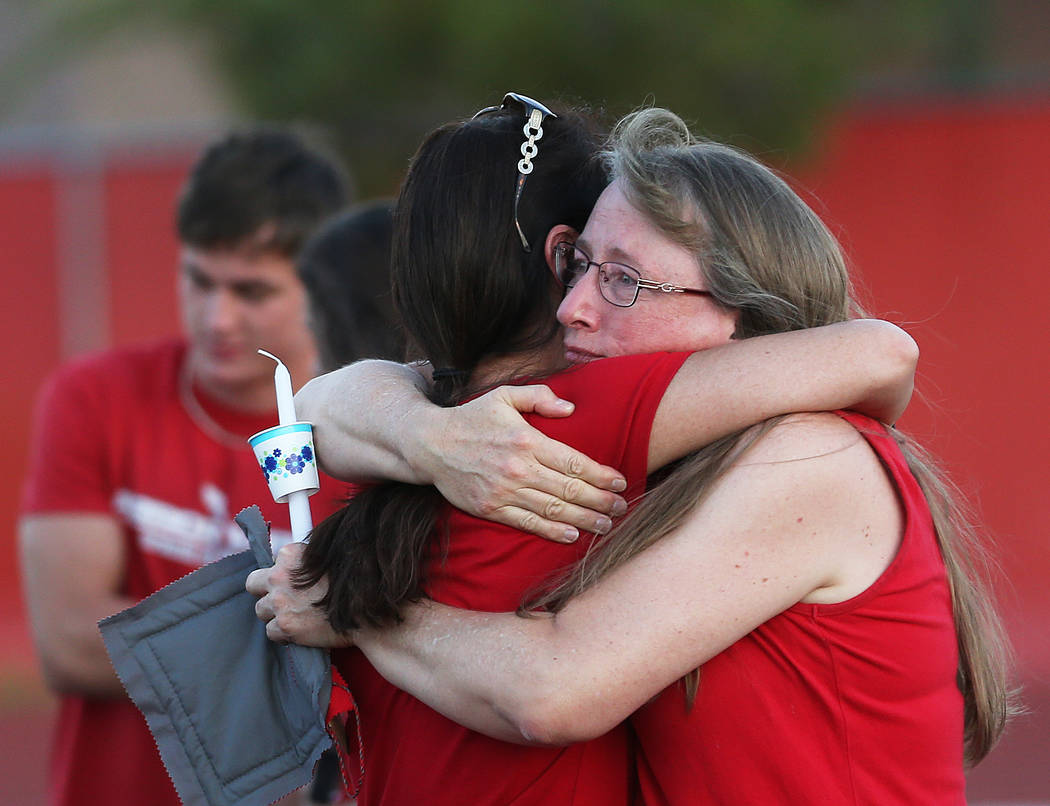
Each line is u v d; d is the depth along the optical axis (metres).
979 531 7.72
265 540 7.52
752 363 6.41
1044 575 42.84
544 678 6.02
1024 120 45.09
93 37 52.19
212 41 41.56
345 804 9.98
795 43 39.12
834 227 8.37
